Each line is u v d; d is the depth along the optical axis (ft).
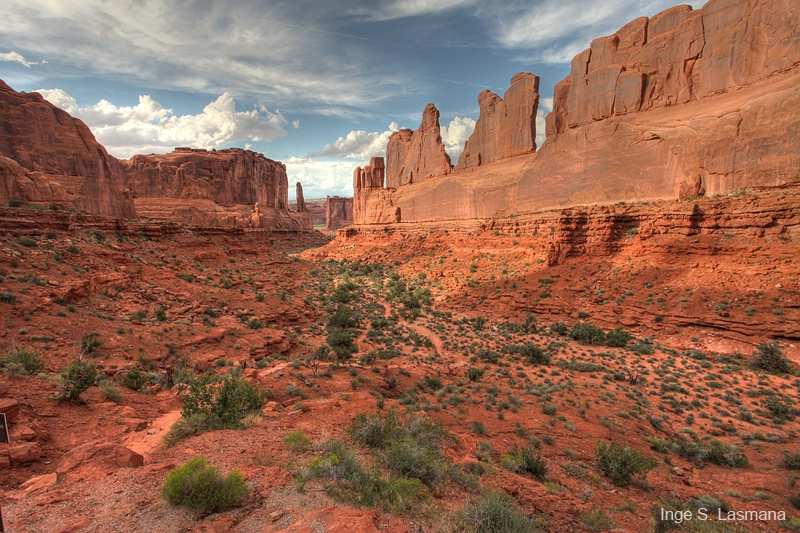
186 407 35.32
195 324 96.53
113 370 59.72
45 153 223.51
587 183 208.03
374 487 22.89
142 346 74.64
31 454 25.63
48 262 99.50
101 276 103.45
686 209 146.72
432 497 24.27
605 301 145.89
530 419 61.21
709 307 120.57
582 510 29.71
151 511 18.56
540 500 30.19
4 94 217.77
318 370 75.61
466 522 21.04
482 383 85.25
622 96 203.82
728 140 148.56
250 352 89.56
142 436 33.27
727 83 169.89
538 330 146.30
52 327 69.51
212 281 151.74
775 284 115.24
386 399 63.41
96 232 140.05
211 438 30.71
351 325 142.92
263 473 23.12
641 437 59.26
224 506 18.95
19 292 77.71
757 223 129.59
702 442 60.54
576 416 65.21
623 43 211.20
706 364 101.65
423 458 28.27
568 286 163.02
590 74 217.15
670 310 127.24
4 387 36.35
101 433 33.12
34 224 115.55
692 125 165.48
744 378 92.07
